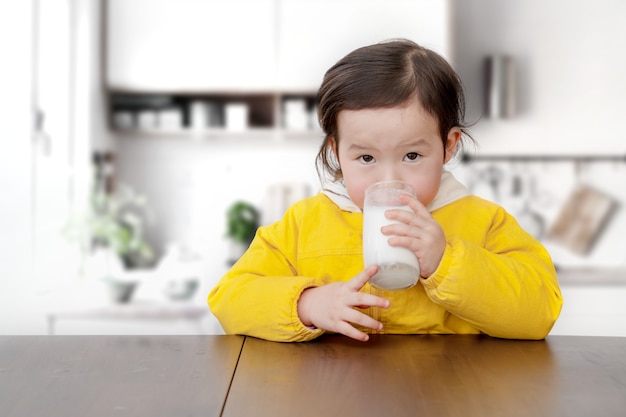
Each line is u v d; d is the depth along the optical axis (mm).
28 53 3285
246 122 3564
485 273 841
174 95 3613
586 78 3285
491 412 552
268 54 3479
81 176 3371
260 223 3615
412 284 833
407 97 859
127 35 3473
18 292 3119
